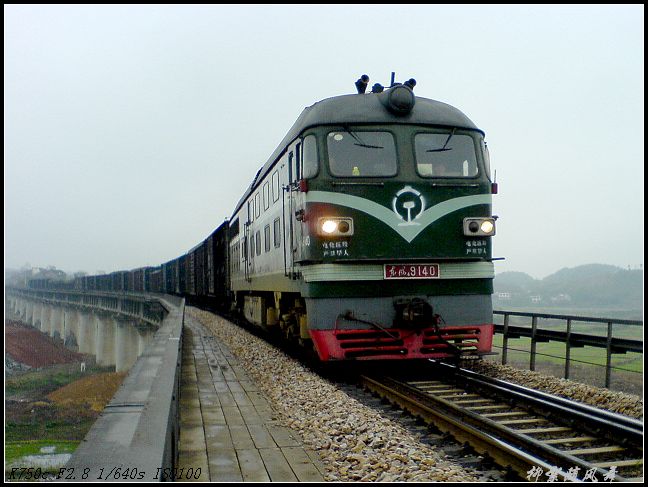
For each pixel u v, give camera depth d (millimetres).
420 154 8789
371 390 8227
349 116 8750
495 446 4980
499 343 14695
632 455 5164
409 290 8398
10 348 72812
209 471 4711
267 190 12508
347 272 8234
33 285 156875
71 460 2520
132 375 5020
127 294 55812
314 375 9078
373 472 4590
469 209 8742
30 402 35062
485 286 8695
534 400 6660
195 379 9297
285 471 4715
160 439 2857
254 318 15617
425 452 5109
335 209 8391
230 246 21500
